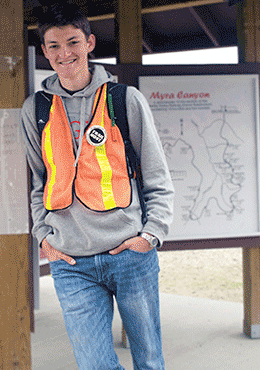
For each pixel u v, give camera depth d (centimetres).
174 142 289
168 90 287
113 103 140
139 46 290
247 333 308
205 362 264
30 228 187
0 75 178
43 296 433
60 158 139
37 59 256
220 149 294
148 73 286
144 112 142
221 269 579
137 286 137
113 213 133
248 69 295
